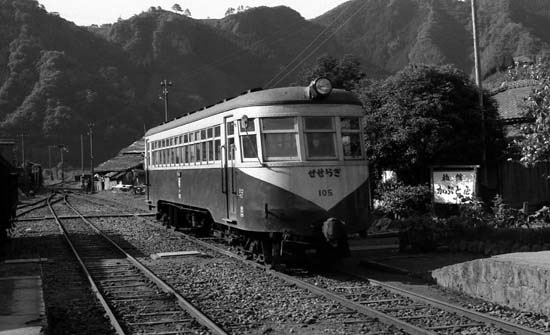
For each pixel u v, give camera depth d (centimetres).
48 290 963
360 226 1079
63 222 2300
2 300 784
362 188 1094
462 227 1286
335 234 985
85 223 2238
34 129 9681
